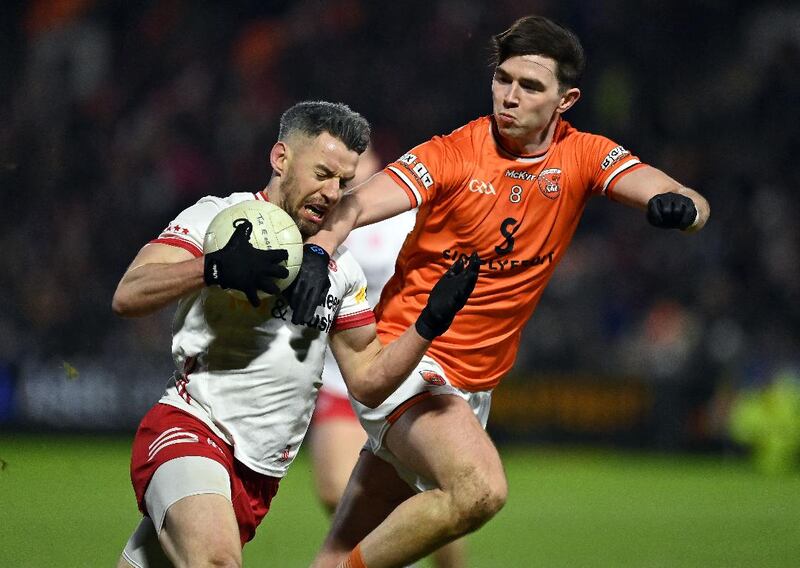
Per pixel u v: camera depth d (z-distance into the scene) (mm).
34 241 74812
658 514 43062
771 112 84625
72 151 80062
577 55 20156
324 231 18609
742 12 88312
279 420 17719
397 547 18922
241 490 17609
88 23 86125
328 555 21516
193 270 16109
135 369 65438
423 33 86312
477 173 20422
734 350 67250
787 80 85812
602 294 73188
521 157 20531
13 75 84500
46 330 68500
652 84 85750
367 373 18234
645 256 75562
